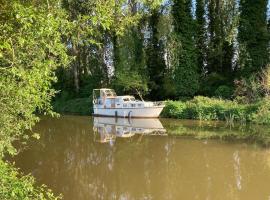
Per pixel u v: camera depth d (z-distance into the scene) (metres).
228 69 36.25
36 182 12.95
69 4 7.50
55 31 6.47
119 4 7.76
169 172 14.06
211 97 32.16
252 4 32.34
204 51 37.28
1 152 7.29
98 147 18.77
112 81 38.91
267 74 28.19
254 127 23.59
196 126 24.61
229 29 34.41
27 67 6.76
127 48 35.34
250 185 12.40
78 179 13.35
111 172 14.23
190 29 34.91
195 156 16.22
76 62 41.34
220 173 13.76
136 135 21.86
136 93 36.22
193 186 12.46
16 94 7.04
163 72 36.97
